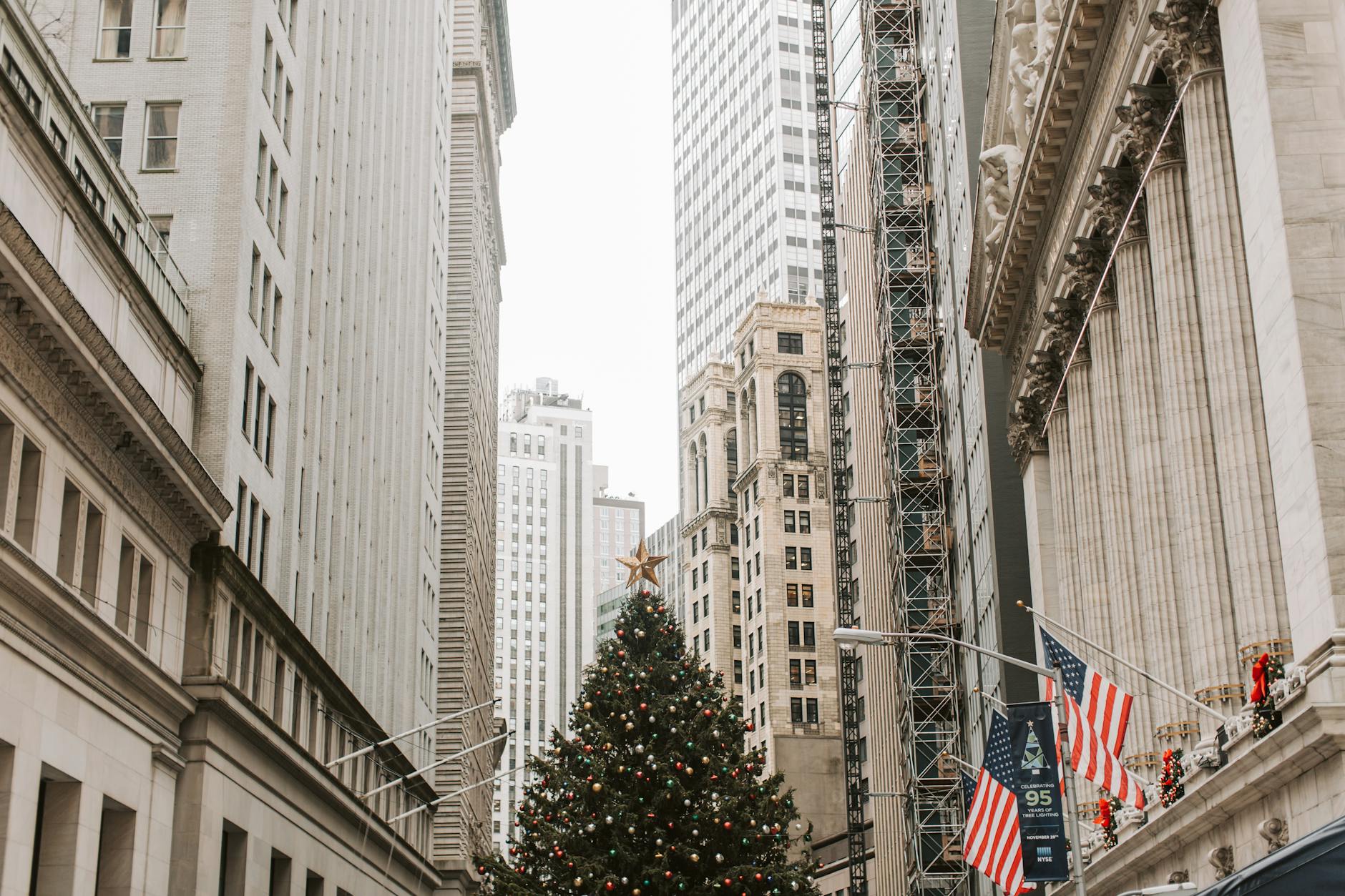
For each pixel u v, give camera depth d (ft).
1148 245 144.66
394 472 247.70
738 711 192.13
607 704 193.88
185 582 136.36
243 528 151.74
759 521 515.91
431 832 271.28
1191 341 127.65
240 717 138.00
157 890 125.29
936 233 327.67
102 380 109.91
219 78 154.81
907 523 326.24
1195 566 123.54
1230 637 120.98
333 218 202.90
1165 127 128.98
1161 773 132.98
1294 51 100.48
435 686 290.35
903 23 357.00
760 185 637.30
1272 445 99.30
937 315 334.03
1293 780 94.63
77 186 111.75
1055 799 114.73
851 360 399.03
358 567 214.69
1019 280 191.01
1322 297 95.30
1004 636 234.17
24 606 100.32
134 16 157.07
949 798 304.09
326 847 174.70
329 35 200.75
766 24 647.97
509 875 179.73
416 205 279.90
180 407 140.56
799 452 523.29
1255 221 102.01
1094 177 152.46
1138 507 142.31
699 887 173.88
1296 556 95.20
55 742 105.60
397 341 251.19
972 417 264.72
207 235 150.30
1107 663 161.79
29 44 111.75
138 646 121.90
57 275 100.12
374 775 213.25
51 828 109.29
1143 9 128.98
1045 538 193.16
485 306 407.85
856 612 397.60
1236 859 108.17
